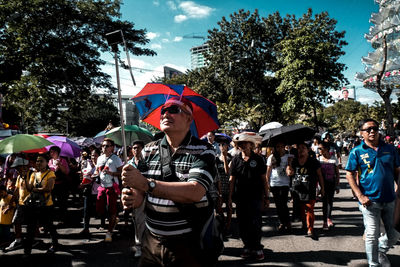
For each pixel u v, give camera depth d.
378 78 15.59
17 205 4.79
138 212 1.84
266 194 4.26
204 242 1.65
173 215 1.63
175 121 1.68
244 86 24.02
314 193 4.98
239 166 4.22
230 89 23.33
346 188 9.74
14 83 15.95
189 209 1.64
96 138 8.71
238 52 23.77
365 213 3.28
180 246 1.64
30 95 17.30
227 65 23.31
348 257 4.07
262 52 24.09
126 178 1.36
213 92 24.78
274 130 5.93
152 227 1.68
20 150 4.34
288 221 5.33
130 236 5.36
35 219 4.41
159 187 1.40
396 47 21.22
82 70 16.44
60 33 15.98
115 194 5.19
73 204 8.61
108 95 18.41
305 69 17.97
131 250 4.61
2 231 4.80
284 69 18.80
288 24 23.33
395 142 11.94
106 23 16.12
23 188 4.47
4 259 4.34
